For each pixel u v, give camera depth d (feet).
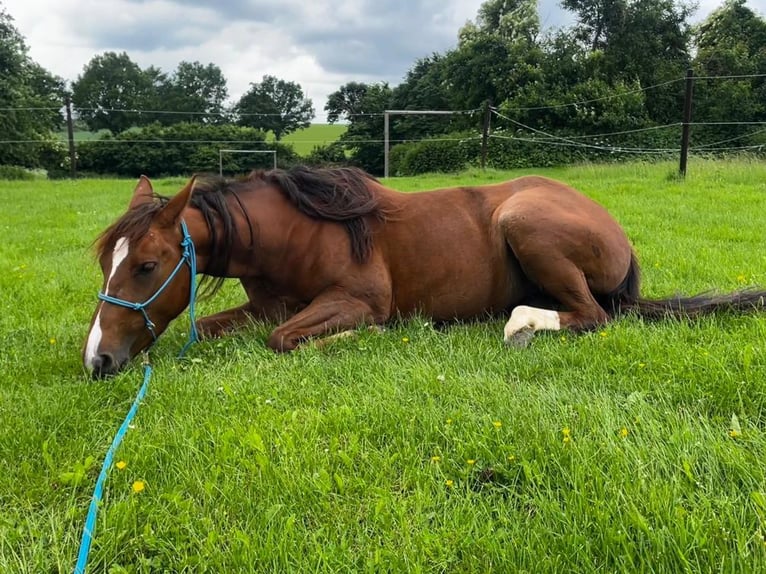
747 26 127.24
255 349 11.57
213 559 5.79
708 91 114.42
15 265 21.09
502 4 143.84
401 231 12.92
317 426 8.24
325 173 13.07
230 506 6.61
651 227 26.63
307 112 225.97
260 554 5.79
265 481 6.95
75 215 35.91
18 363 11.13
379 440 8.01
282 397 9.35
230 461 7.41
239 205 12.12
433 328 12.88
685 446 7.15
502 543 5.90
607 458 7.10
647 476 6.67
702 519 5.84
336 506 6.63
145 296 10.64
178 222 11.03
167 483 7.06
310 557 5.76
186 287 11.35
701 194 38.06
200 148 143.33
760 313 12.17
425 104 161.17
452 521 6.19
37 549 5.92
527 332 11.62
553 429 7.84
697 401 8.59
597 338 11.37
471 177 68.23
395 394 9.20
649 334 11.38
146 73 229.04
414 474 7.11
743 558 5.34
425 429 8.05
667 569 5.35
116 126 216.74
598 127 108.88
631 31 120.06
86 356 10.16
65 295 17.06
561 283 12.39
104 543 6.03
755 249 20.72
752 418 8.13
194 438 7.88
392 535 6.06
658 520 5.90
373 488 6.81
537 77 115.34
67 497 6.95
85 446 7.98
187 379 10.03
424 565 5.71
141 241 10.54
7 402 9.26
